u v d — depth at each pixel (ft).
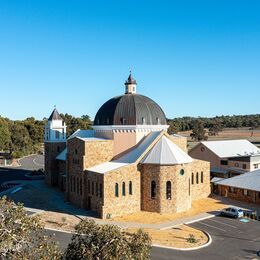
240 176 201.05
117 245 61.98
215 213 167.22
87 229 65.82
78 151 183.01
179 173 169.58
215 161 247.70
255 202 186.29
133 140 188.24
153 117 194.29
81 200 178.50
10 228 56.39
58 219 158.20
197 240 129.70
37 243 59.26
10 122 507.71
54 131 242.99
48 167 244.01
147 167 170.40
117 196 163.53
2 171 319.47
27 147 482.69
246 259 112.37
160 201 166.91
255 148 270.87
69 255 64.18
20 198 201.46
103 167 175.01
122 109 191.93
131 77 209.05
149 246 67.51
